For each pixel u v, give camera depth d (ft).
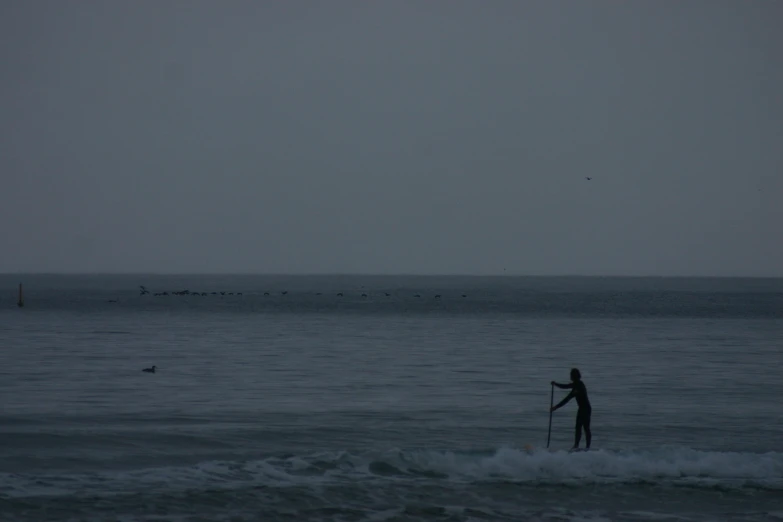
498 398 85.51
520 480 51.21
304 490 48.42
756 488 50.24
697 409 79.10
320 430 66.08
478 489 49.49
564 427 68.95
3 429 64.95
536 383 97.96
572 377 59.88
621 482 51.01
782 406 81.25
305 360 124.67
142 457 56.03
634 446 61.77
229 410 76.18
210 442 60.95
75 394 85.97
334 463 53.57
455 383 97.66
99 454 56.49
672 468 53.36
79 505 44.98
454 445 61.26
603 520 44.86
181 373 105.81
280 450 58.85
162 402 80.84
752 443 63.10
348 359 126.62
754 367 117.50
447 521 44.21
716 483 50.80
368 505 46.26
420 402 82.43
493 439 63.62
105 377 100.83
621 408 79.61
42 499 45.75
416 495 48.16
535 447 59.67
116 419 70.49
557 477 51.93
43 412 73.97
